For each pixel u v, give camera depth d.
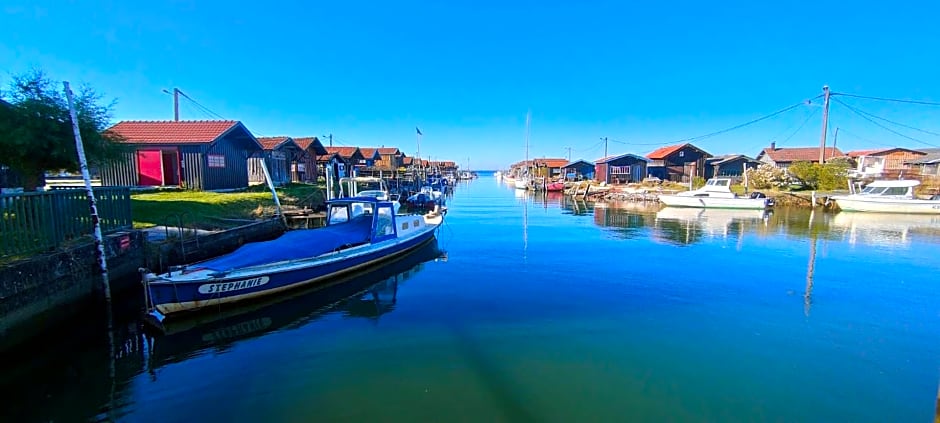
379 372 6.06
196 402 5.34
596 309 8.66
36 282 6.54
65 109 9.59
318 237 10.57
